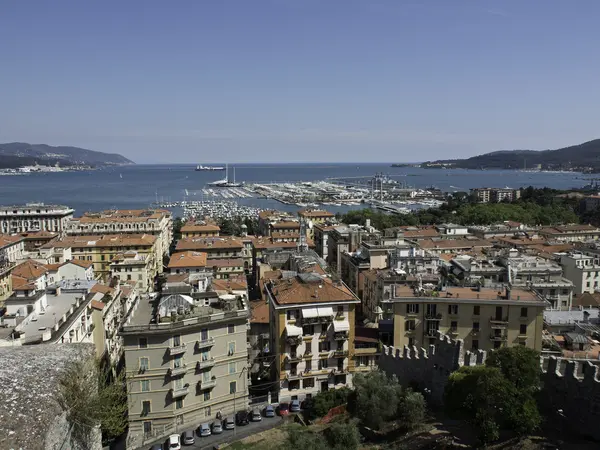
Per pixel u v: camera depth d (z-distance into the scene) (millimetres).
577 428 63594
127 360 82438
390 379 82250
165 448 80562
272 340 104562
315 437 67312
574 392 64438
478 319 101250
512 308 99562
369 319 140500
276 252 184875
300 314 97438
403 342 104312
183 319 85000
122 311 132375
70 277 145250
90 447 30531
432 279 127875
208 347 86562
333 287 102125
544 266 143000
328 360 99500
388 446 67750
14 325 84125
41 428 25078
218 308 93562
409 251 148750
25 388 26719
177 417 84125
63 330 84875
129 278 179000
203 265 173125
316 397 89750
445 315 102562
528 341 99438
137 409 83188
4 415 24703
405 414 72500
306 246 182750
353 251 181875
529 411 60031
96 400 31688
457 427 69750
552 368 67688
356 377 84625
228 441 80938
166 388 83438
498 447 60844
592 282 161000
